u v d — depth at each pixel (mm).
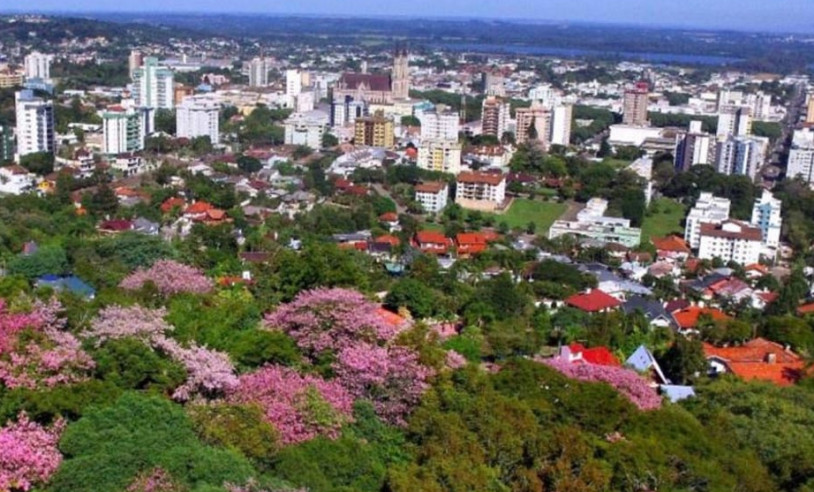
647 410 61656
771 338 112812
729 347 107625
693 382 90250
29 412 50938
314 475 48406
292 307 68062
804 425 65188
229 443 50312
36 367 54219
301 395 55219
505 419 54219
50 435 49094
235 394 55625
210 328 66812
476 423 54000
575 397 59781
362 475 50719
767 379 83125
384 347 63594
